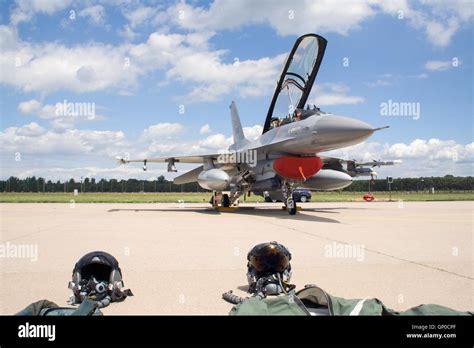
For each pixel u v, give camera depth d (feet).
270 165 58.18
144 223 43.86
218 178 59.67
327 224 42.29
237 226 40.29
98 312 10.74
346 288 15.49
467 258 22.09
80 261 14.15
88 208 78.79
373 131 44.27
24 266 19.92
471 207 78.74
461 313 10.27
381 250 24.71
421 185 293.64
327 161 76.02
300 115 53.42
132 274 18.21
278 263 14.52
